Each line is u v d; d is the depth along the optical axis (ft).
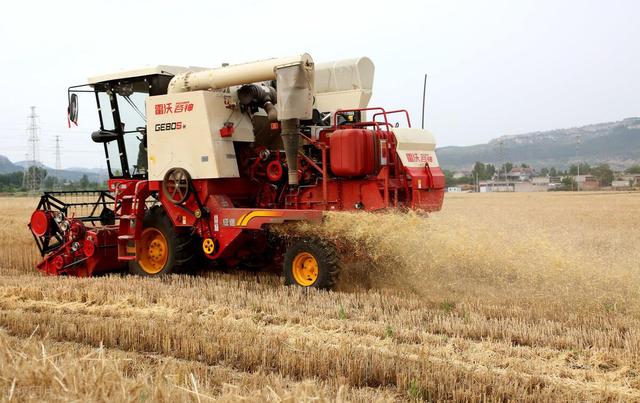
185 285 32.12
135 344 20.90
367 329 22.54
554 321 24.06
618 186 418.72
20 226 66.74
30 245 51.57
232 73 32.71
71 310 27.12
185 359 19.62
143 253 36.40
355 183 32.09
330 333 22.29
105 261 38.09
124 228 36.76
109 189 38.11
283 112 30.99
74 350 20.21
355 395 15.89
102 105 39.34
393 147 32.60
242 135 34.60
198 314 26.16
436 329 22.72
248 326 23.13
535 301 26.96
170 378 15.93
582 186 410.11
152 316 25.45
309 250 30.32
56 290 29.94
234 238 32.58
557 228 61.72
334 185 32.55
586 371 18.28
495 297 27.78
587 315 24.64
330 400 14.28
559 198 179.01
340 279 30.76
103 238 37.60
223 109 33.86
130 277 34.73
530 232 31.78
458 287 28.76
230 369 18.62
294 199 33.78
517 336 21.67
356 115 35.37
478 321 23.43
